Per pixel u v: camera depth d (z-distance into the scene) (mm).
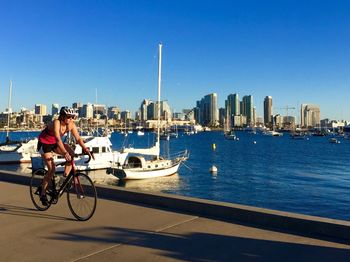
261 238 5906
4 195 9445
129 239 5980
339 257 5102
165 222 6871
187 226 6605
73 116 7188
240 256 5191
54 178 7629
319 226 6031
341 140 165500
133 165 41312
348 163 68812
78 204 7309
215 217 7141
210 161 70250
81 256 5320
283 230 6293
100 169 45625
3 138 138750
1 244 5895
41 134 7473
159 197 8078
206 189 39844
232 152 93500
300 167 62031
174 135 168875
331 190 40188
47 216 7457
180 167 59125
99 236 6156
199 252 5371
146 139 144875
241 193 38094
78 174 7359
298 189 40688
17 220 7207
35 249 5645
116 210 7781
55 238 6117
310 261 4977
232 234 6125
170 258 5172
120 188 8938
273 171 56375
